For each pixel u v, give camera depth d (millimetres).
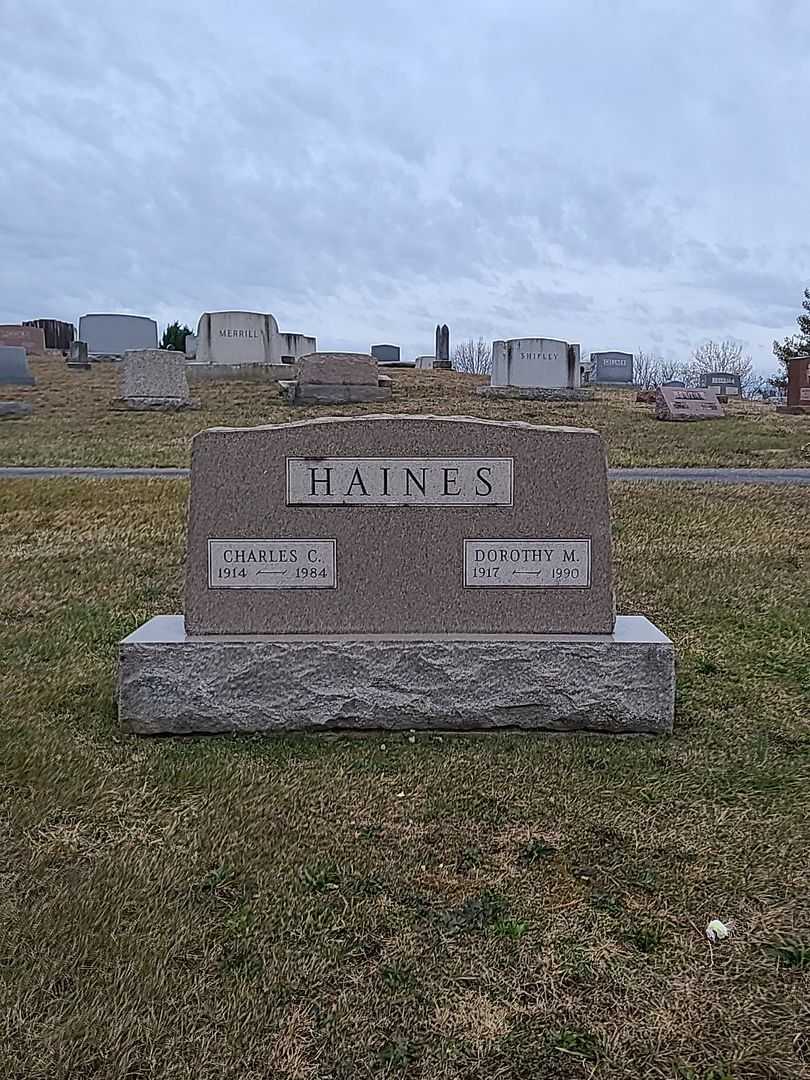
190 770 3994
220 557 4543
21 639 5742
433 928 2875
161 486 11094
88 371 30391
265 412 20141
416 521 4574
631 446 16562
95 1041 2365
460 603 4578
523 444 4559
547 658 4438
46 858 3254
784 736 4398
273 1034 2418
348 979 2635
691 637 5852
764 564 7605
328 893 3066
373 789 3828
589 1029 2441
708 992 2582
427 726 4477
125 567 7512
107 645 5691
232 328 27906
